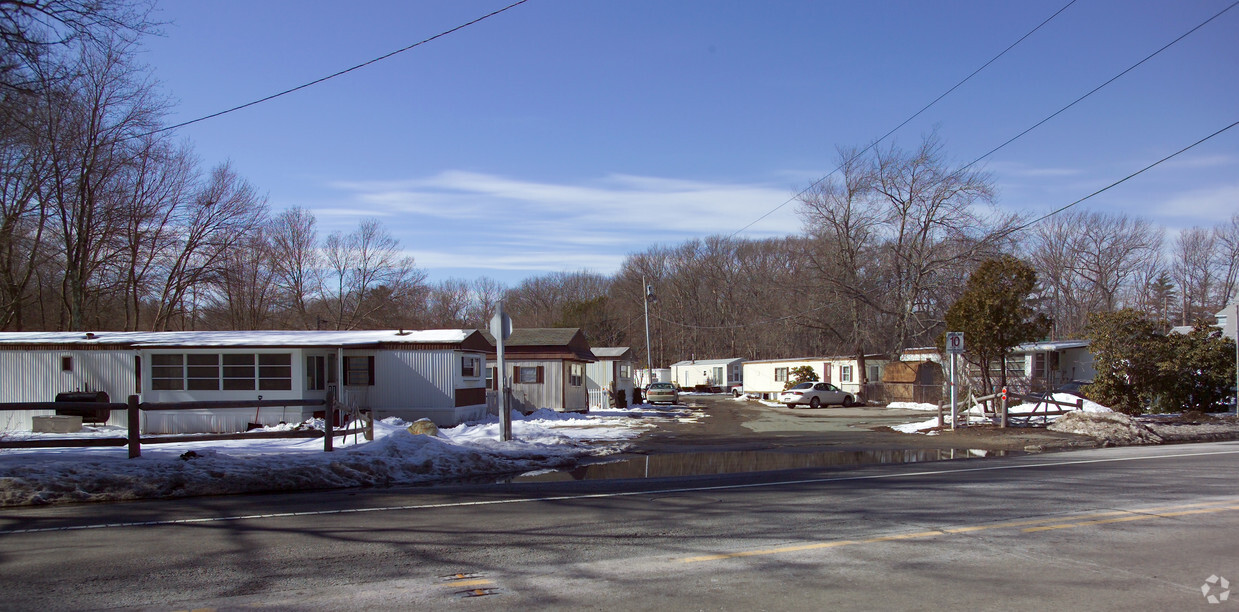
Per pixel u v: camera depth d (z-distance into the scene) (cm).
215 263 4109
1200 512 905
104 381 2425
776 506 961
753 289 7725
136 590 596
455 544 755
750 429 2520
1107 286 6931
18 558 710
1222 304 6806
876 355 5091
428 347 2594
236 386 2370
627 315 8425
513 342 3547
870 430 2412
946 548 722
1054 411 2530
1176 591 582
